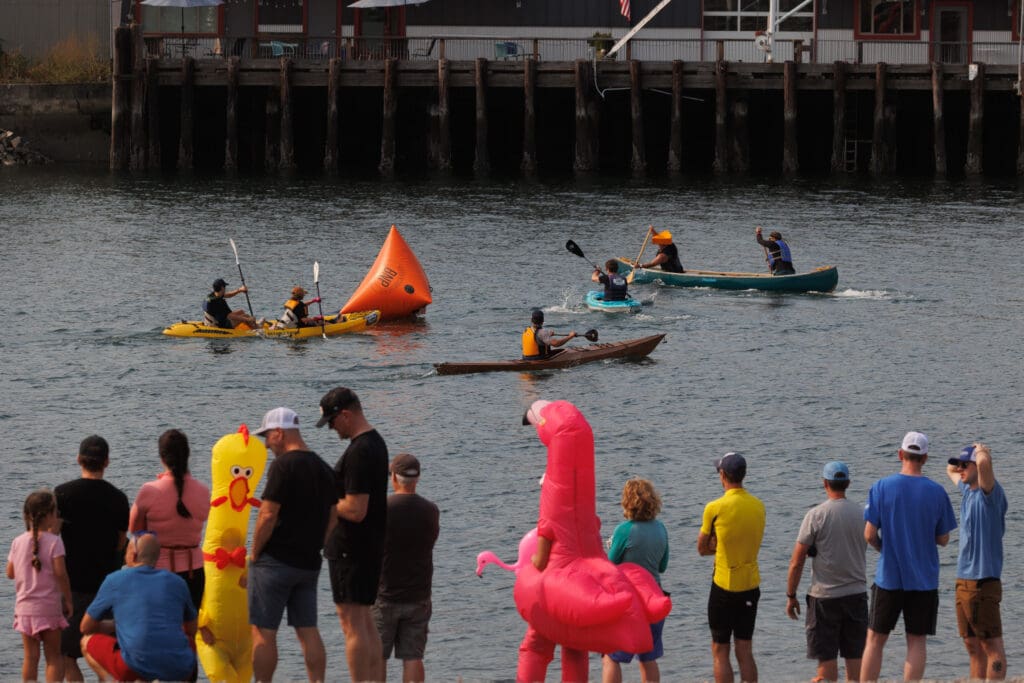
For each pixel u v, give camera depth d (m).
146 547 36.50
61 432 78.69
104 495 40.91
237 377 92.56
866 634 42.91
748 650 43.06
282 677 47.28
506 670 48.38
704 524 42.88
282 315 113.19
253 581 36.72
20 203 173.12
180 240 146.50
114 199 177.88
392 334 107.31
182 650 36.03
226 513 39.91
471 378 93.25
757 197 183.25
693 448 76.00
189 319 109.94
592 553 39.31
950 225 158.50
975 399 86.75
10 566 40.97
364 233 152.38
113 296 118.19
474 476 70.88
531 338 95.31
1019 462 73.50
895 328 108.06
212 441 77.50
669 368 95.50
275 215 165.12
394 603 40.00
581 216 166.00
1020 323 109.31
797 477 70.50
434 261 136.75
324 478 36.72
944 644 50.50
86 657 36.88
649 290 125.12
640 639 38.25
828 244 146.38
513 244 146.50
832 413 83.50
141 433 78.88
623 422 81.56
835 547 42.19
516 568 41.84
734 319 112.06
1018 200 180.00
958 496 67.56
